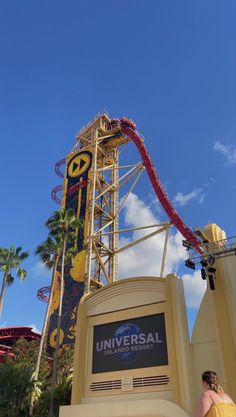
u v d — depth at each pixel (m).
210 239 20.25
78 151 89.25
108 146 92.44
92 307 20.12
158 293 18.31
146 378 16.78
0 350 64.19
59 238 55.34
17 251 64.31
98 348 18.86
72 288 68.19
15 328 85.38
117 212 79.94
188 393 15.31
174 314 17.16
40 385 43.88
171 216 66.25
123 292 19.45
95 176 81.38
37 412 39.09
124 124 88.44
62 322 65.75
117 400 16.98
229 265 17.97
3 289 60.69
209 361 16.36
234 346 16.05
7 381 41.88
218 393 7.49
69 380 38.75
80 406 16.94
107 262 75.19
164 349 16.97
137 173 79.94
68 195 82.94
